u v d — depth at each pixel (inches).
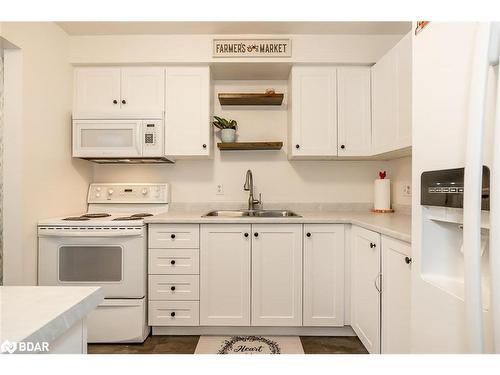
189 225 80.9
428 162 32.0
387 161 105.2
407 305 50.8
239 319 80.9
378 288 62.4
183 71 93.9
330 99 93.2
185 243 80.7
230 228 80.7
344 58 92.4
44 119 80.8
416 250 34.6
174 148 93.7
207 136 93.9
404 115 71.7
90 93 93.7
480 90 22.4
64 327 20.0
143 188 102.3
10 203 72.2
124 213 100.4
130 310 78.0
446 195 28.2
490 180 21.6
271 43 92.4
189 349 76.3
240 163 106.3
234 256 80.9
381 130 85.3
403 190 95.2
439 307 30.3
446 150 28.9
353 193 106.0
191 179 106.5
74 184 94.9
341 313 80.5
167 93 93.7
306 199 106.3
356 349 76.5
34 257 76.5
